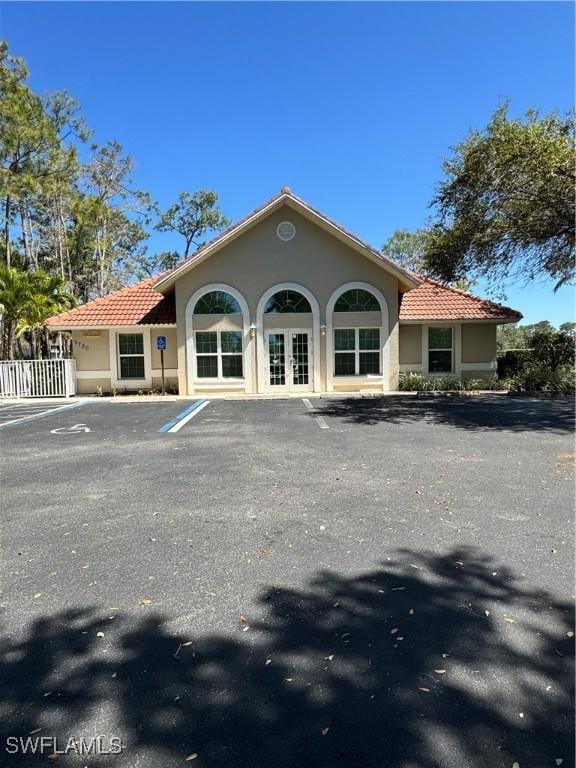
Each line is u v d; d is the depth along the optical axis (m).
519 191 13.37
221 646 3.10
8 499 6.17
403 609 3.51
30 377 19.00
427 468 7.46
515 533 4.84
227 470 7.48
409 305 20.89
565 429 10.88
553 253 14.74
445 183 15.38
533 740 2.33
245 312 18.75
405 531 4.94
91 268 35.41
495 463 7.74
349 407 15.22
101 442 9.95
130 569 4.18
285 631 3.26
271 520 5.28
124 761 2.25
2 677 2.84
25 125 26.36
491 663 2.89
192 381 18.78
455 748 2.29
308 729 2.42
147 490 6.48
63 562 4.34
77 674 2.85
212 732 2.41
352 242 18.30
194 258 18.14
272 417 13.16
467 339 20.94
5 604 3.64
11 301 19.66
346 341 19.11
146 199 36.44
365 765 2.21
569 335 21.84
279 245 18.75
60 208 31.08
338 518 5.32
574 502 5.77
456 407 15.06
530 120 13.24
